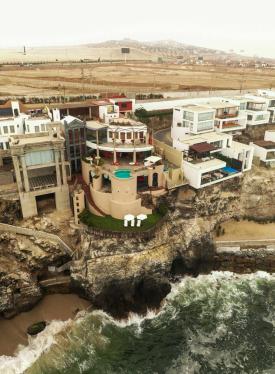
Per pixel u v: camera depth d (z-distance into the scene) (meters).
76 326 53.34
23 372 46.12
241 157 78.00
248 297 60.53
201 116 85.00
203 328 54.00
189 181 71.38
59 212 64.56
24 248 57.91
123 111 94.50
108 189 64.69
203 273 66.38
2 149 71.50
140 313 56.47
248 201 78.75
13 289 55.12
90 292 57.06
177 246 66.06
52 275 60.62
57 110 76.25
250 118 99.44
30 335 51.34
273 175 80.00
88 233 59.12
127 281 58.31
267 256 68.81
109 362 48.00
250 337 52.59
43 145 59.19
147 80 170.62
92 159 68.88
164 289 60.75
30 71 184.00
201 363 48.22
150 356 49.00
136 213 62.44
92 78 167.25
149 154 72.69
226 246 70.31
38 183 63.34
